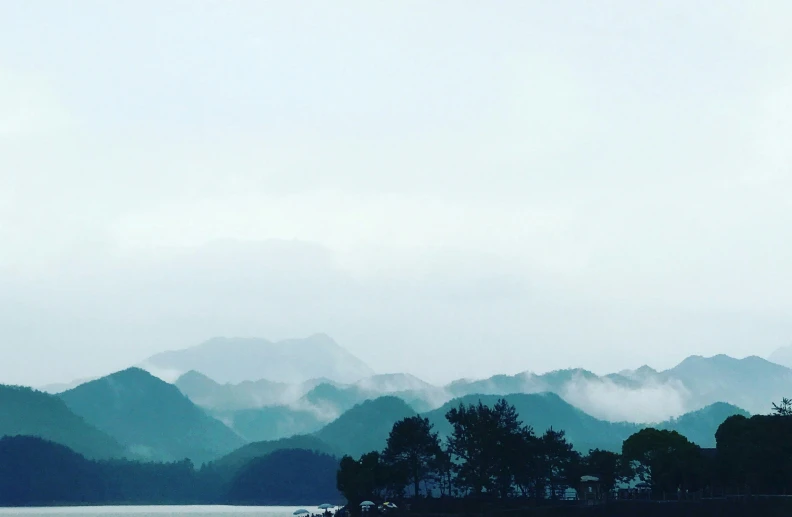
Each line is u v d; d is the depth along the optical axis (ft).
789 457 654.12
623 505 640.17
